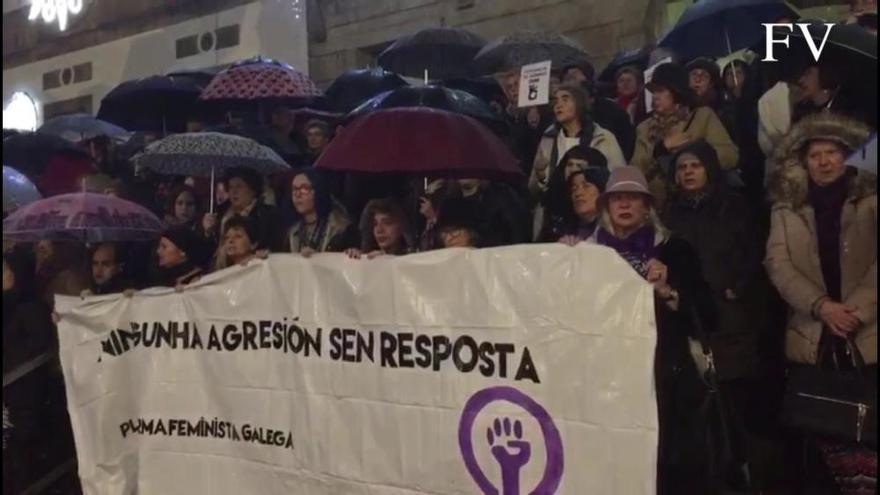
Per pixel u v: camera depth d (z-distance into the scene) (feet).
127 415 13.01
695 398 10.38
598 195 12.50
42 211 15.34
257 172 17.65
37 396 14.57
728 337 11.92
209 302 12.55
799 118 12.46
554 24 28.37
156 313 12.87
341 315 11.45
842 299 10.55
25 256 15.76
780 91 13.37
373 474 11.14
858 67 11.73
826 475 11.03
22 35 42.24
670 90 14.37
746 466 11.53
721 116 14.90
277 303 12.02
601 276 9.64
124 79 38.52
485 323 10.30
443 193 15.07
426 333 10.73
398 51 21.81
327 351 11.57
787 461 11.59
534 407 9.97
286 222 16.38
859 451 10.63
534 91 15.79
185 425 12.71
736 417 11.50
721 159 14.02
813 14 20.45
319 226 15.58
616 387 9.48
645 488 9.29
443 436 10.61
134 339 13.00
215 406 12.52
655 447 9.25
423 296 10.80
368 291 11.19
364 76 22.49
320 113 21.16
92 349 13.10
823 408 10.30
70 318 13.16
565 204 13.83
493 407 10.26
